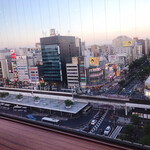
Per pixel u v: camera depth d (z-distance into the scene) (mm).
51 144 2953
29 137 3260
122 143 2816
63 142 3014
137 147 2711
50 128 3617
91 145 2887
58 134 3359
